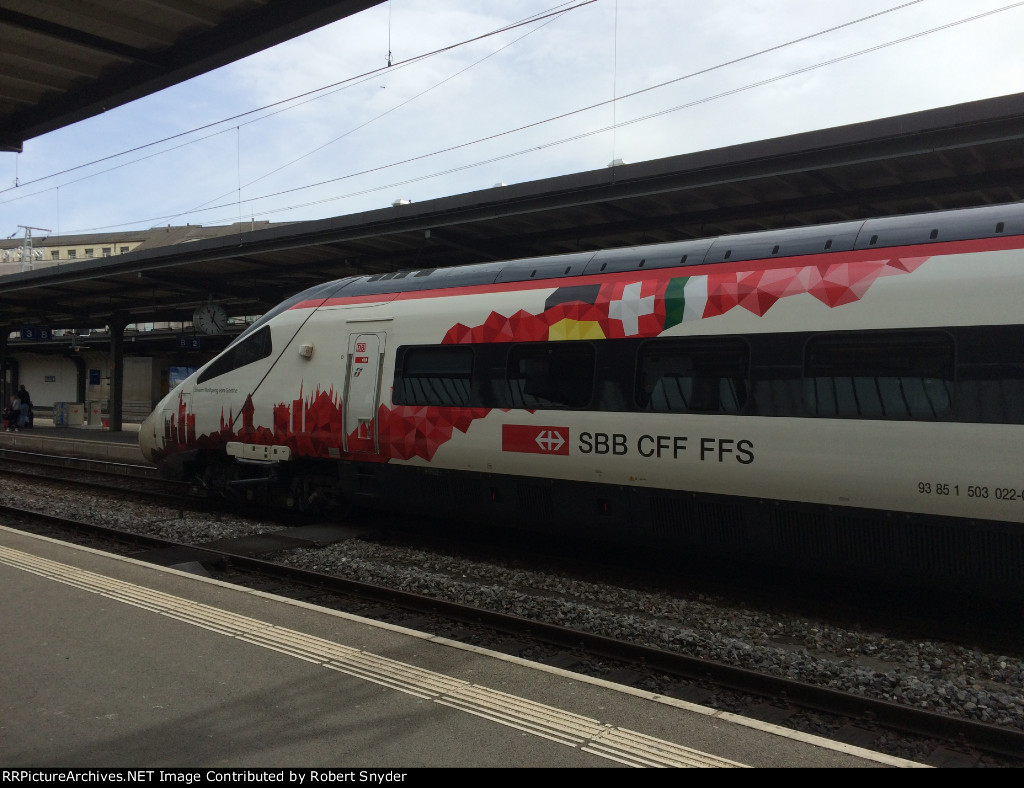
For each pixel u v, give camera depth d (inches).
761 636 233.5
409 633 208.5
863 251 241.0
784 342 246.7
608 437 280.5
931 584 231.5
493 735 150.7
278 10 309.6
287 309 398.3
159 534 376.8
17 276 870.4
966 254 222.1
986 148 336.5
